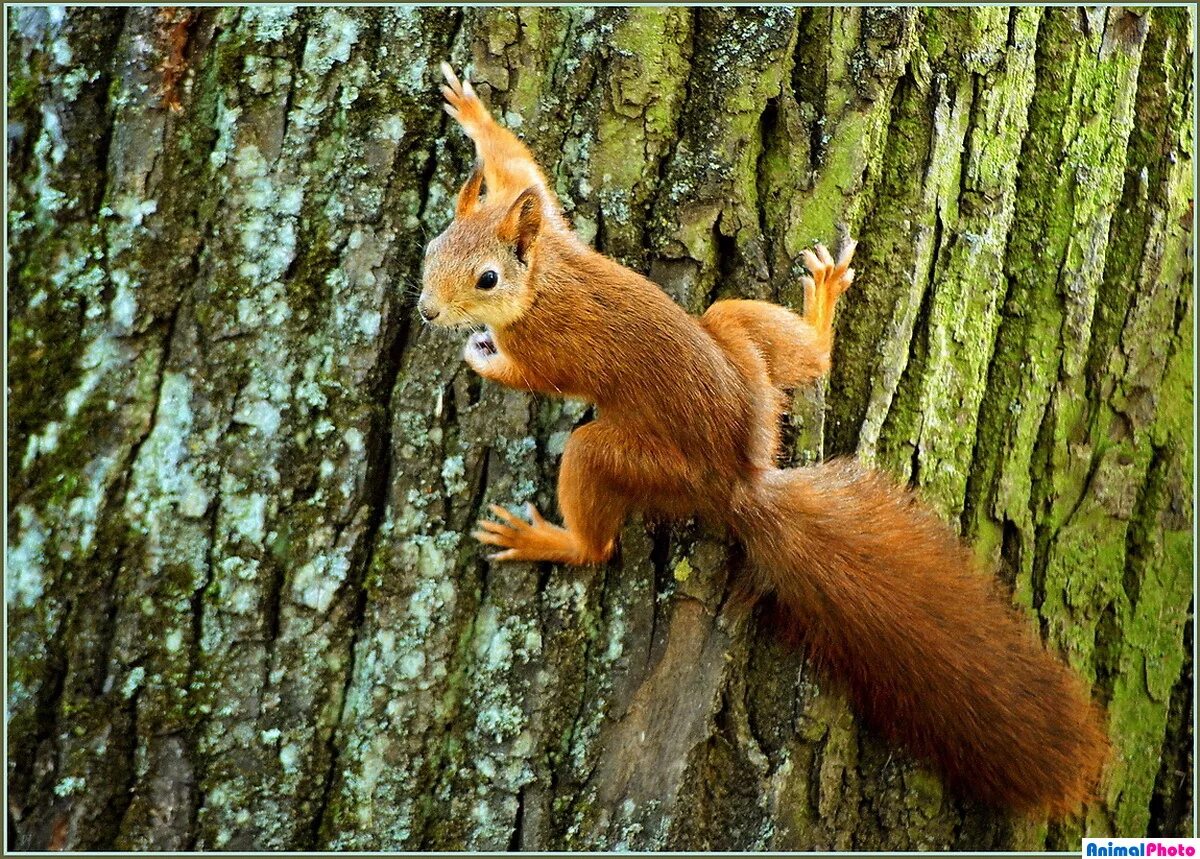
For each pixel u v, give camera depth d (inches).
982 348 326.3
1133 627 356.5
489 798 288.2
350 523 285.3
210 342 283.0
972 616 306.0
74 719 277.3
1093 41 335.0
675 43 298.5
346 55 287.4
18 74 287.1
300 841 282.8
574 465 291.6
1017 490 332.2
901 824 311.1
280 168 285.0
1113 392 348.8
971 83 316.8
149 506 281.0
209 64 285.9
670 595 297.1
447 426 291.7
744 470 297.9
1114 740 352.8
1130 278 347.6
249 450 283.1
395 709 285.4
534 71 296.0
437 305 281.1
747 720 297.6
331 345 285.9
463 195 290.5
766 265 302.7
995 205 323.0
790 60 302.4
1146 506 359.3
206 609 281.6
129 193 283.3
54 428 282.2
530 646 290.5
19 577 279.0
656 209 300.7
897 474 314.2
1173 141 350.3
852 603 300.5
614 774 291.1
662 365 292.8
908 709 309.0
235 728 281.9
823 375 307.0
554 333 291.1
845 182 303.0
